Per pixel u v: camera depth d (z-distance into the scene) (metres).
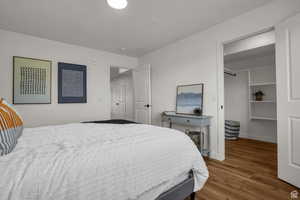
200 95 2.74
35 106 2.88
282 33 1.73
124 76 6.23
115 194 0.82
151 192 1.02
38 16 2.21
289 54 1.66
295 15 1.59
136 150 1.00
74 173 0.72
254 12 2.07
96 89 3.67
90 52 3.59
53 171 0.69
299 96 1.58
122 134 1.33
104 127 1.66
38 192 0.62
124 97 6.25
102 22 2.41
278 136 1.81
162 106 3.61
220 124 2.46
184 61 3.08
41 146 0.98
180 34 2.88
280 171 1.80
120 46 3.51
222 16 2.26
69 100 3.25
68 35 2.87
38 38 2.94
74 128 1.61
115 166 0.84
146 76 3.87
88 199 0.72
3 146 0.79
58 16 2.22
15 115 0.99
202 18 2.32
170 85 3.40
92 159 0.81
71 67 3.28
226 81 4.45
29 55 2.83
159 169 1.05
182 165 1.21
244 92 4.07
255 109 3.89
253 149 3.02
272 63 3.54
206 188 1.64
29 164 0.71
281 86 1.75
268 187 1.65
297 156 1.61
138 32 2.79
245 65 3.94
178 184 1.21
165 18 2.31
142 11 2.12
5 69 2.61
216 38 2.52
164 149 1.13
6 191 0.58
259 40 2.82
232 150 2.96
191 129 2.98
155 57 3.81
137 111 4.20
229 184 1.72
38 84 2.90
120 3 1.55
